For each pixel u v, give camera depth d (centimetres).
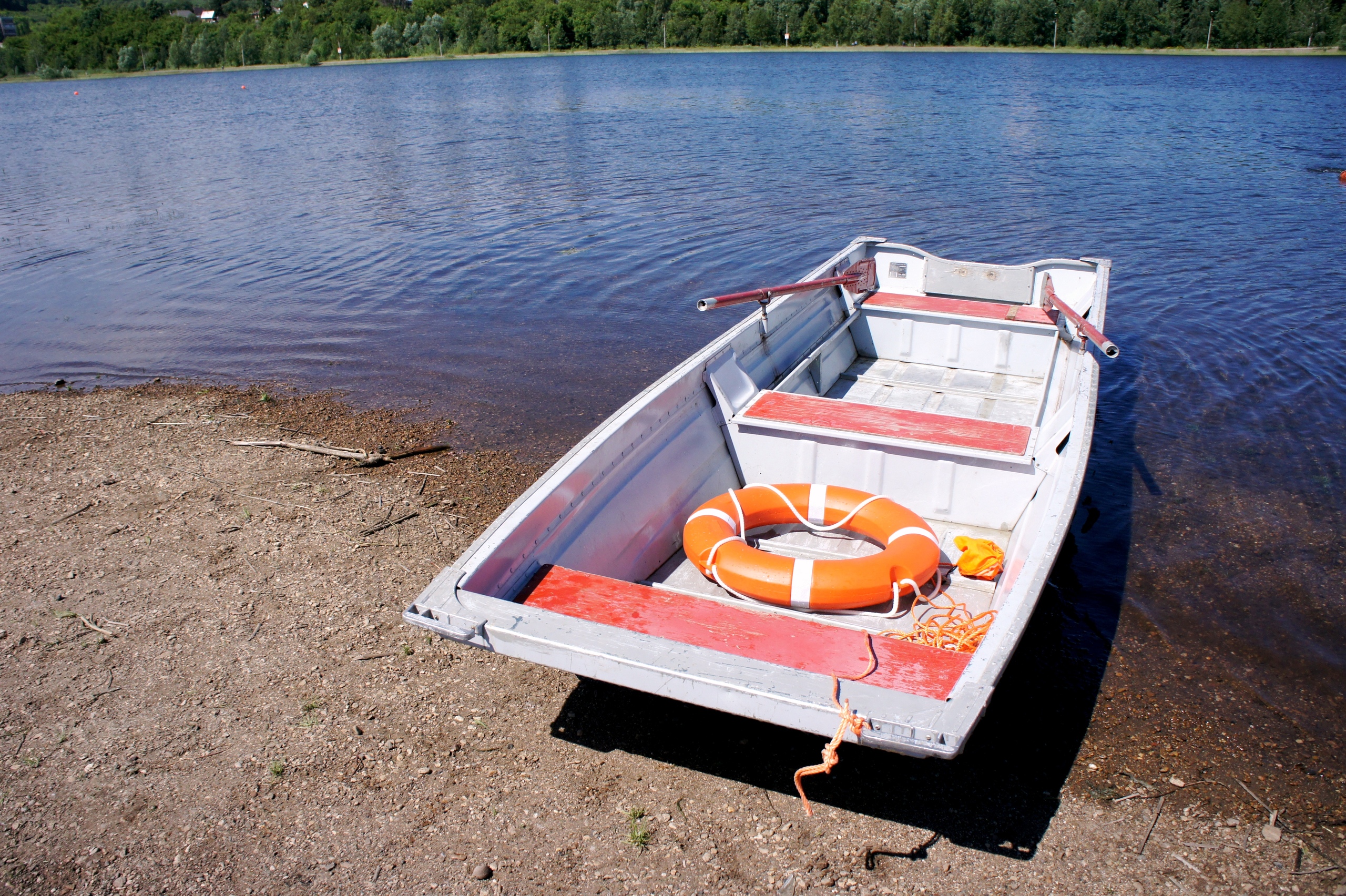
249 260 1258
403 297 1066
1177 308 928
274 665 414
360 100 4178
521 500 337
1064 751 362
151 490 596
